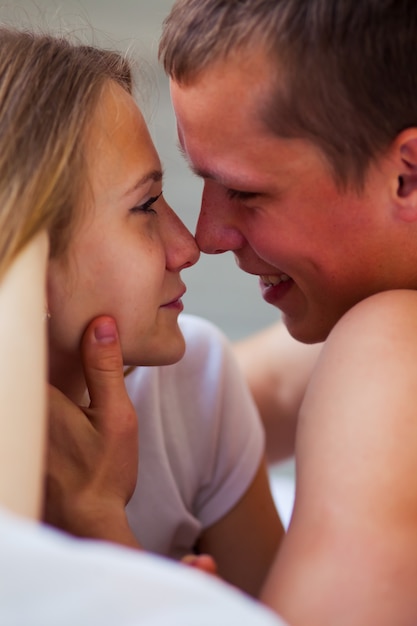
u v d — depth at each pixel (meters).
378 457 0.89
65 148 0.99
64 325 1.08
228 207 1.12
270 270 1.15
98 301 1.07
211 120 1.04
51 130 0.99
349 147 1.03
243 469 1.37
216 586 0.61
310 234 1.08
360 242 1.08
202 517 1.37
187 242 1.13
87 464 1.06
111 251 1.06
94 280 1.06
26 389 0.74
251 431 1.39
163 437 1.31
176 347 1.14
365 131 1.03
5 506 0.70
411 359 0.95
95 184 1.04
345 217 1.07
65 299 1.06
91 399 1.09
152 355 1.13
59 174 0.97
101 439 1.07
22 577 0.57
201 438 1.34
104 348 1.08
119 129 1.06
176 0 1.07
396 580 0.84
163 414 1.32
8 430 0.72
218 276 2.85
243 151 1.04
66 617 0.57
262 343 1.65
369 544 0.85
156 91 1.86
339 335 1.00
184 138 1.07
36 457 0.73
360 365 0.96
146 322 1.10
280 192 1.06
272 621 0.60
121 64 1.16
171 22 1.06
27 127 0.98
